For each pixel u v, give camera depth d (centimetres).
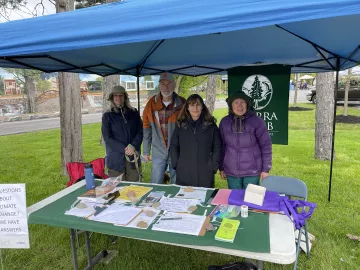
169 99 314
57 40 155
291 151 676
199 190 226
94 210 191
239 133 263
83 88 2053
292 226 163
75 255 224
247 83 392
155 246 275
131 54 346
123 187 238
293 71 430
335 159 592
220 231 153
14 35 164
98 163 321
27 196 425
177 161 267
